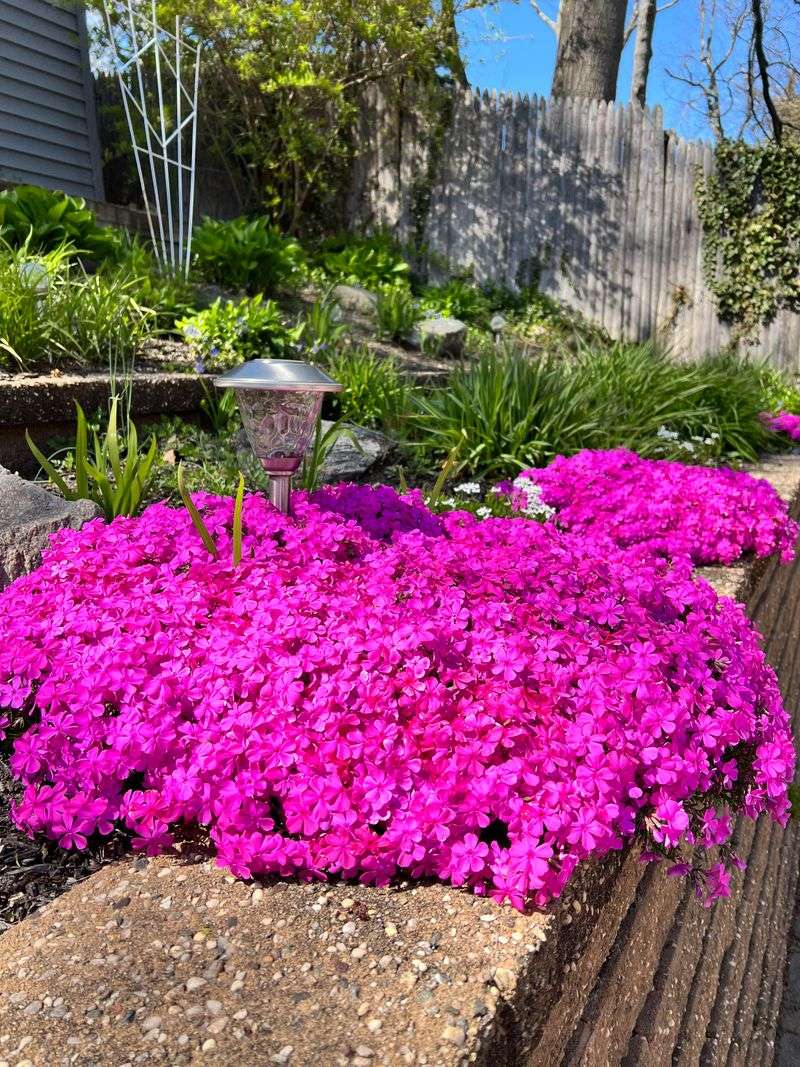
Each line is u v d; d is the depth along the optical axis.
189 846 1.77
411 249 11.69
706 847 2.61
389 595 2.05
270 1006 1.32
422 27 10.37
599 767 1.67
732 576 3.79
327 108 11.01
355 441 4.07
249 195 11.33
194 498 2.71
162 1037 1.26
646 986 2.07
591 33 11.63
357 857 1.58
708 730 1.89
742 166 10.72
